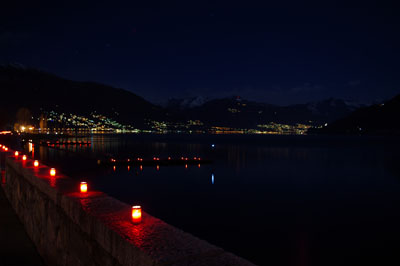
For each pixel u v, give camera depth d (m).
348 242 16.97
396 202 27.94
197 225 19.88
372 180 41.94
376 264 14.09
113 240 2.64
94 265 3.05
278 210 24.28
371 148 111.06
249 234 18.11
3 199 9.37
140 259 2.20
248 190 33.41
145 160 58.78
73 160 57.97
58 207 4.25
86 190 4.27
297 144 140.12
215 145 128.88
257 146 123.38
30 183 6.13
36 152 72.50
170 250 2.20
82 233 3.38
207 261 2.04
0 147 15.35
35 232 5.59
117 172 46.75
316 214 23.20
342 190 34.19
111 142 145.12
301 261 14.25
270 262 14.12
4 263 4.84
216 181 39.44
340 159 71.12
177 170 50.12
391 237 17.84
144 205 25.59
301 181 40.31
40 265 4.80
